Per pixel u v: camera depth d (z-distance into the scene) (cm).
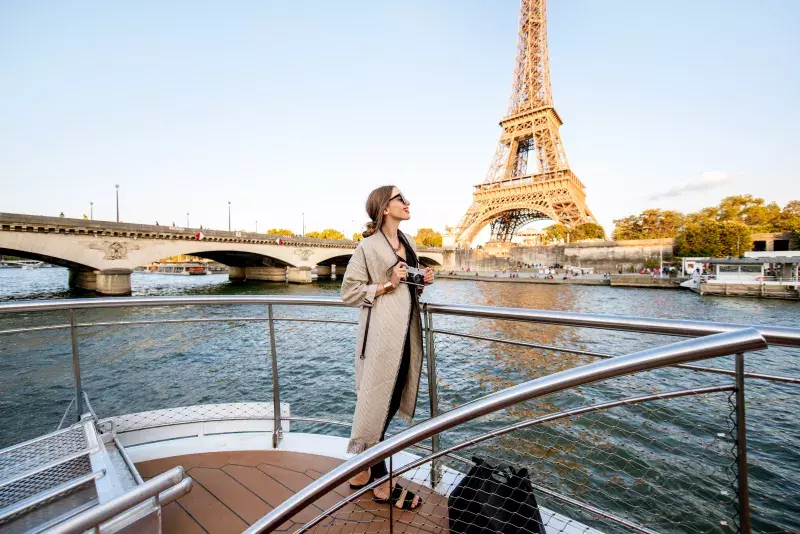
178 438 261
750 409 621
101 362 1133
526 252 6656
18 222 2325
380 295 190
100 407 884
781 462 499
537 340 1082
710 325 131
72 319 228
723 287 3303
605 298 3338
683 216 6919
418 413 750
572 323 160
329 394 965
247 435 265
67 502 151
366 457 117
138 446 249
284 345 1367
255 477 221
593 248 5822
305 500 117
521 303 3011
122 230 2825
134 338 1406
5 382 916
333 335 1490
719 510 346
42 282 4931
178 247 3231
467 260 7056
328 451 246
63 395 888
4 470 169
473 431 596
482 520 163
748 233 4625
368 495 204
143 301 223
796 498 440
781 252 4081
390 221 201
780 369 1043
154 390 983
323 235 9356
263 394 970
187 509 196
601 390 654
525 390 112
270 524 117
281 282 5119
